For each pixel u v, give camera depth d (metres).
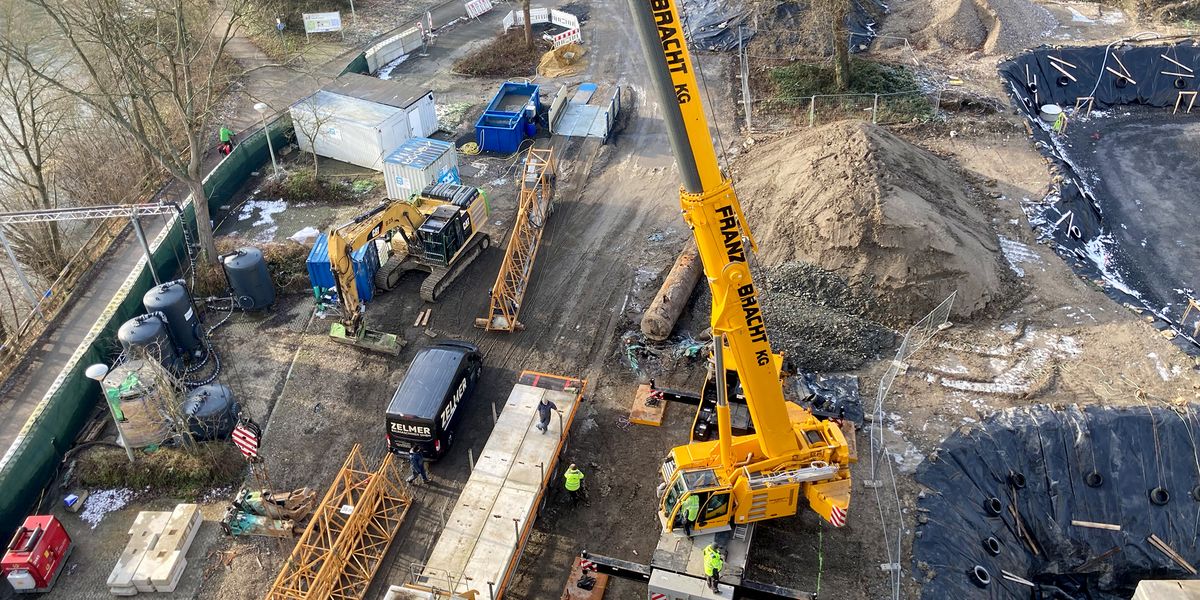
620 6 59.56
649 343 31.19
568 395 27.08
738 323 19.95
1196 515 25.36
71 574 24.09
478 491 23.77
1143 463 25.83
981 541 24.45
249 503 24.97
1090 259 36.00
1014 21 51.53
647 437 27.47
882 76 47.22
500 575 21.48
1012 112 44.22
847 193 33.06
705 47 52.25
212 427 27.31
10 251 33.50
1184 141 44.22
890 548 23.48
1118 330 30.61
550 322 32.53
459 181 41.31
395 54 54.50
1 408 30.55
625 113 47.00
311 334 32.47
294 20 58.97
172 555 23.83
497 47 54.53
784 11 52.53
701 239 19.12
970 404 27.78
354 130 42.25
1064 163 40.84
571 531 24.62
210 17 53.06
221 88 47.78
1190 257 36.38
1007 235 35.59
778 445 22.06
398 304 33.84
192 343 31.02
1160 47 47.91
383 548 24.27
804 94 46.59
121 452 27.28
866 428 27.08
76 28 40.50
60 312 34.75
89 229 42.28
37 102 45.28
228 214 39.91
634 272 34.91
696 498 21.59
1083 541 25.33
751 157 41.28
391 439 26.08
